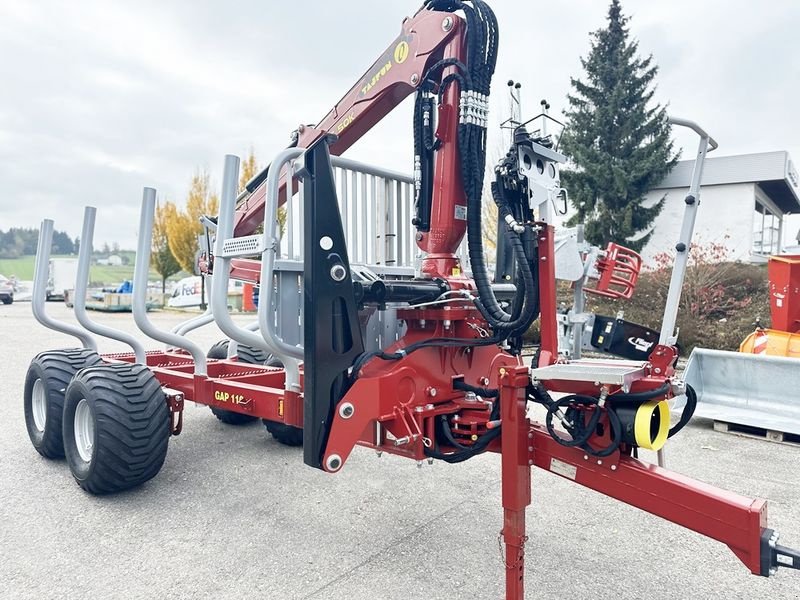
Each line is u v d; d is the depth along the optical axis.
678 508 1.88
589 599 2.28
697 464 3.93
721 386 5.09
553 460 2.16
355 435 2.31
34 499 3.32
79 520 3.03
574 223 18.83
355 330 2.36
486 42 2.66
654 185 18.45
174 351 5.36
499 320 2.43
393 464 3.95
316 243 2.24
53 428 3.79
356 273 2.58
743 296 10.89
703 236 20.45
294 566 2.54
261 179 4.29
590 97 19.36
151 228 3.49
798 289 5.48
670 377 1.99
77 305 3.71
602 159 18.20
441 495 3.38
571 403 2.07
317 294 2.24
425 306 2.65
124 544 2.76
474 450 2.37
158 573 2.48
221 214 2.76
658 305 10.45
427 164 2.90
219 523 3.00
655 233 20.98
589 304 11.40
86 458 3.40
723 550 2.70
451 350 2.72
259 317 2.59
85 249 3.78
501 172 2.26
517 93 2.30
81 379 3.35
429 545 2.74
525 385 2.06
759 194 21.84
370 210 3.93
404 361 2.49
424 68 2.86
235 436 4.66
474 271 2.50
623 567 2.54
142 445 3.23
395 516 3.08
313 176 2.25
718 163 20.95
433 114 2.90
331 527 2.95
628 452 2.05
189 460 4.03
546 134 2.29
